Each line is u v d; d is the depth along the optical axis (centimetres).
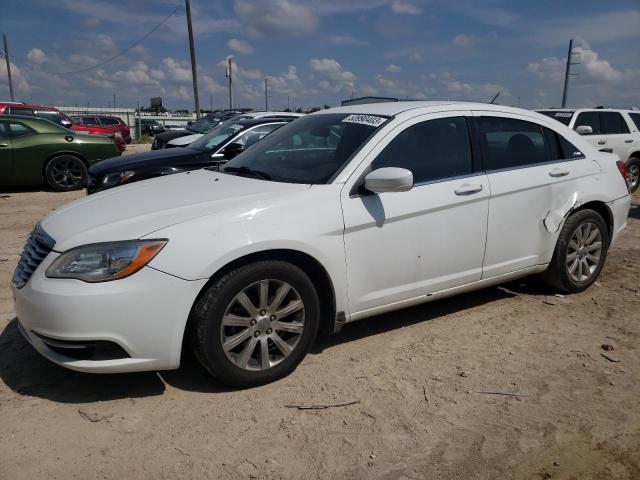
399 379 345
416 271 386
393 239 370
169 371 357
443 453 276
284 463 268
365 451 277
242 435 289
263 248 319
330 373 353
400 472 262
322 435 289
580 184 467
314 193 346
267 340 335
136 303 295
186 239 305
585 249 486
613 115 1173
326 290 356
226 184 377
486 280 429
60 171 1153
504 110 446
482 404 318
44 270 306
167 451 277
